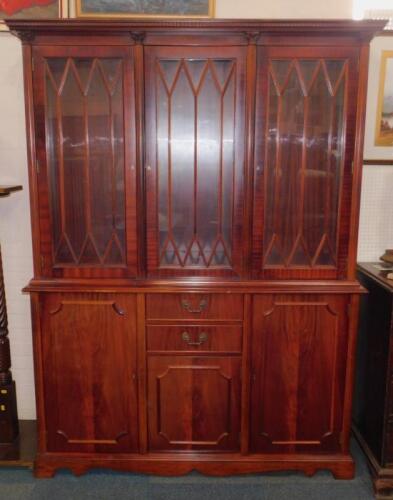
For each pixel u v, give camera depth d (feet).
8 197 7.78
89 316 6.68
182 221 6.53
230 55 6.08
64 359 6.81
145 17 7.23
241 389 6.82
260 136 6.26
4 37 7.31
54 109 6.28
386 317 6.57
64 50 6.09
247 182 6.35
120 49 6.08
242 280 6.56
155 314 6.64
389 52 7.48
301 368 6.79
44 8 7.26
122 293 6.57
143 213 6.47
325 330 6.70
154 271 6.60
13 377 8.30
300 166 6.38
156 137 6.31
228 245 6.56
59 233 6.56
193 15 7.25
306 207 6.48
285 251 6.57
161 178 6.43
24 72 6.12
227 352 6.73
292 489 6.85
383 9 7.32
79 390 6.88
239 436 6.97
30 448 7.46
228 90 6.21
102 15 7.25
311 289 6.50
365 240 8.06
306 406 6.91
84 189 6.47
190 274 6.59
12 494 6.73
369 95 7.62
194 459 7.00
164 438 6.99
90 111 6.28
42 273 6.61
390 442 6.70
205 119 6.29
